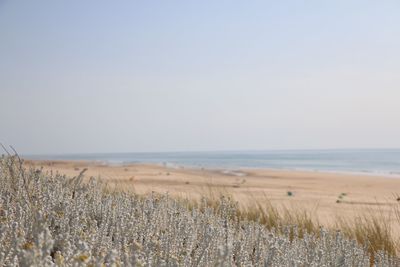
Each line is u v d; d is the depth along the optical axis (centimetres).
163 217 471
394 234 707
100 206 452
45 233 237
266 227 636
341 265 426
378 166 5866
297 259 392
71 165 2992
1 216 358
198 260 342
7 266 258
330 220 895
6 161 536
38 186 470
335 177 2988
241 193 1448
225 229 449
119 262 263
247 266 368
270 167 5209
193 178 2083
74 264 245
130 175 1962
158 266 314
